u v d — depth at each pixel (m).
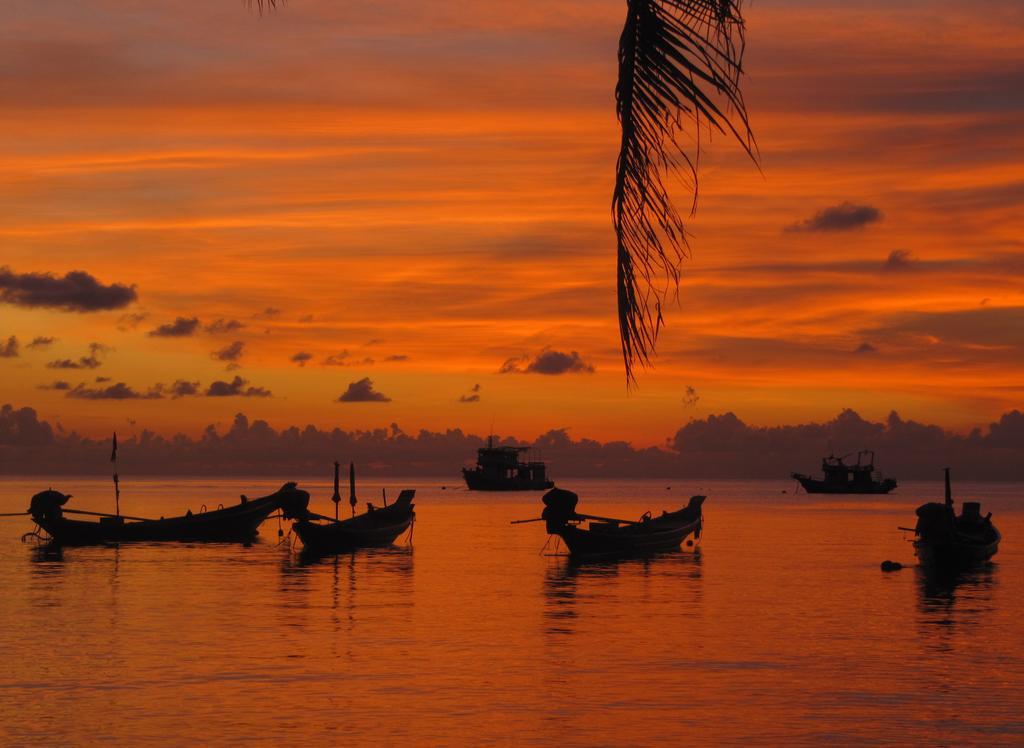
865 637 38.59
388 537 85.38
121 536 85.69
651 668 32.41
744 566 69.69
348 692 28.73
